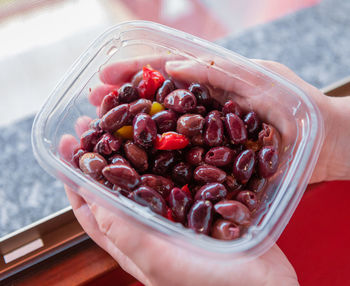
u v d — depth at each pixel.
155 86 0.40
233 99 0.41
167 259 0.34
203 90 0.39
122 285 0.42
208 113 0.38
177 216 0.34
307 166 0.35
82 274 0.39
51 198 0.42
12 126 0.44
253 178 0.37
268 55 0.50
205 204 0.33
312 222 0.45
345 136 0.44
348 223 0.45
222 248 0.31
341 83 0.48
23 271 0.39
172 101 0.38
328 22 0.53
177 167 0.37
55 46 0.47
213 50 0.39
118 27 0.40
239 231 0.33
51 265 0.39
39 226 0.39
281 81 0.38
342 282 0.44
